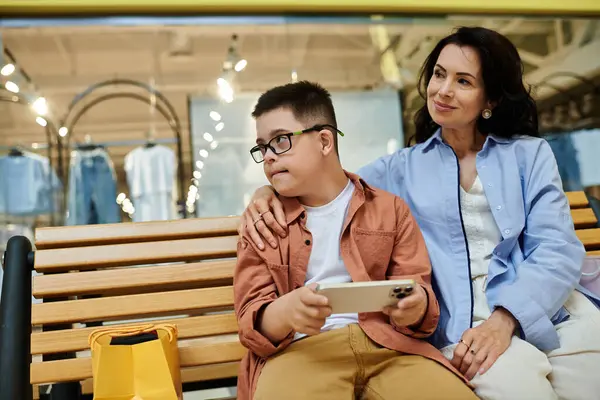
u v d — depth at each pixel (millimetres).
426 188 1301
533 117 1334
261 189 1213
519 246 1223
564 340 1087
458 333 1135
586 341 1066
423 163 1344
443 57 1259
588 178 3543
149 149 4336
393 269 1124
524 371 996
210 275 1273
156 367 976
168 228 1311
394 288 875
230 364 1357
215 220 1342
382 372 1000
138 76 5125
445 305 1181
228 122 4113
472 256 1232
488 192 1239
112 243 1286
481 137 1359
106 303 1212
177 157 4621
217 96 4258
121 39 4234
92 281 1224
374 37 3660
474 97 1244
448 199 1254
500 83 1258
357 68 4117
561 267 1118
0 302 1149
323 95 1169
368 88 4062
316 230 1120
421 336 1038
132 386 964
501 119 1317
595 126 3639
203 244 1303
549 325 1071
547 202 1196
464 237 1226
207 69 5078
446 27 2625
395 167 1384
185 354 1209
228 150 4082
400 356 1009
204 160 4047
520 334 1115
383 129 3752
